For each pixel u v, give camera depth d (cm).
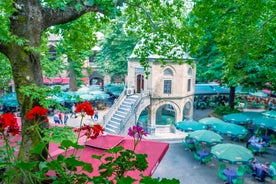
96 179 300
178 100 2572
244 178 1370
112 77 4306
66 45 1034
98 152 728
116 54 3312
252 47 1158
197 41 1012
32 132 452
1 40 441
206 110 3409
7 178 312
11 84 2861
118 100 2502
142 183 242
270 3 1123
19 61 459
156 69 2425
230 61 1245
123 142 840
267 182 1321
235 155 1262
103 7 598
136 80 2678
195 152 1631
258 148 1664
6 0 453
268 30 1210
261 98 3850
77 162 275
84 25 984
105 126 2209
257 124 1872
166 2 977
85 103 402
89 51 1237
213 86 3872
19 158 444
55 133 389
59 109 454
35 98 441
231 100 2630
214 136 1584
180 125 1914
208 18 1210
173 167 1501
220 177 1300
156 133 2334
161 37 995
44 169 328
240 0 1038
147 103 2467
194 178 1348
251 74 1870
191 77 2727
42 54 1127
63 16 539
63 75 3934
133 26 1073
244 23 1131
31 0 474
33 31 477
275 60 1648
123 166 354
